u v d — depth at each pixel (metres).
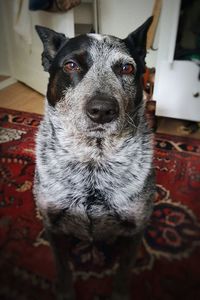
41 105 0.75
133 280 0.27
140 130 0.32
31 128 0.62
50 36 0.33
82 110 0.28
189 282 0.22
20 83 0.90
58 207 0.31
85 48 0.30
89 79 0.29
